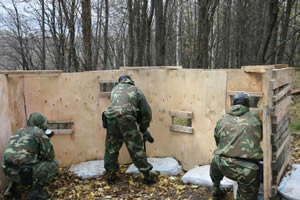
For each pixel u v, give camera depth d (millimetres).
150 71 4254
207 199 3102
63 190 3414
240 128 2553
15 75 3746
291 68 3377
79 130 4254
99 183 3627
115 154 3582
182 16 13578
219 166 2602
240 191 2533
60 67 8195
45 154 3223
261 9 7184
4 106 3477
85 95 4219
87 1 5605
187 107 4004
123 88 3514
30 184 3010
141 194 3309
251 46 7500
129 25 7453
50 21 8289
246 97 2738
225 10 10242
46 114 4121
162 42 7102
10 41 10094
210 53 12281
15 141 3102
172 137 4215
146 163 3469
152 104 4305
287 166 3361
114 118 3328
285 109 3102
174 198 3180
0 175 3320
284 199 2717
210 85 3738
